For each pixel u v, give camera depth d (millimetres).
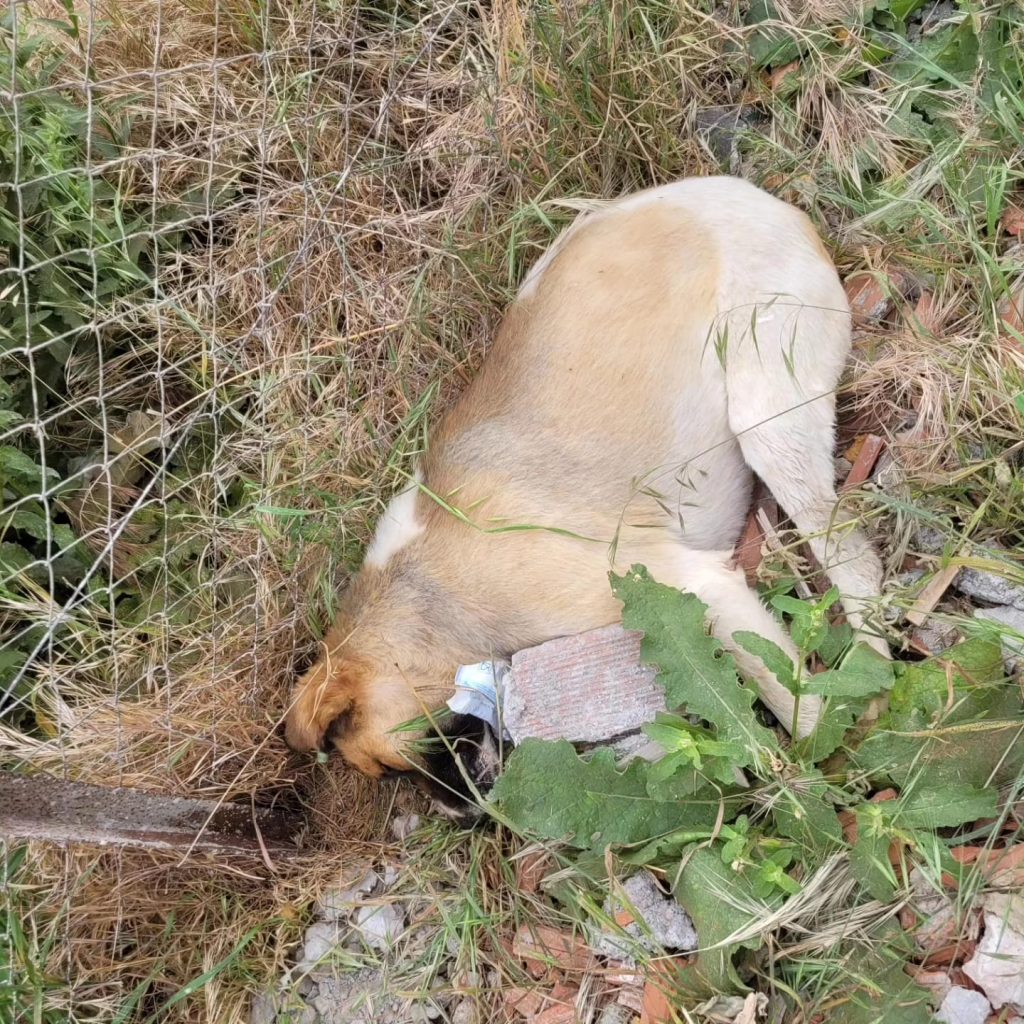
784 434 1157
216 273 1306
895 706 1084
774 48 1314
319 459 1285
